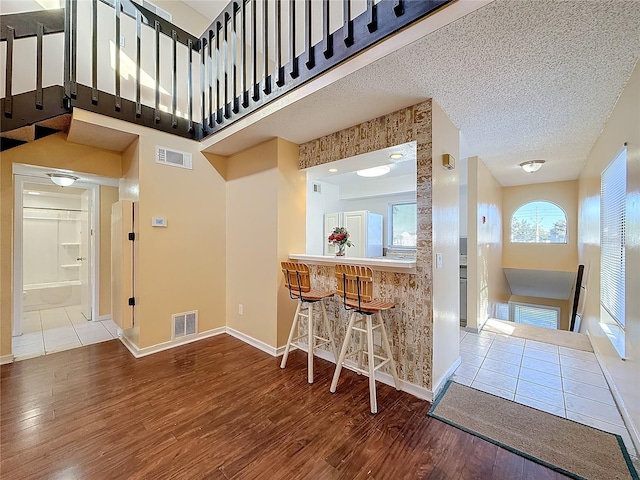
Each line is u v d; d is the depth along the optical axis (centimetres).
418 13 158
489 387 248
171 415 208
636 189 189
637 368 184
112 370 276
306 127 283
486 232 444
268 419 204
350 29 190
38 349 328
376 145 261
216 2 407
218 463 165
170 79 389
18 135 266
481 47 166
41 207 536
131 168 326
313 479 154
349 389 244
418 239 234
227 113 304
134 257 312
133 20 363
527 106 240
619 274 237
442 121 245
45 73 314
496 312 538
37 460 165
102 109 279
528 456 171
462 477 156
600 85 208
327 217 586
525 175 496
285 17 391
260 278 334
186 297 346
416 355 236
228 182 382
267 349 325
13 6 297
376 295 261
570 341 360
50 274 546
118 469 160
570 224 533
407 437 186
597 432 192
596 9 137
